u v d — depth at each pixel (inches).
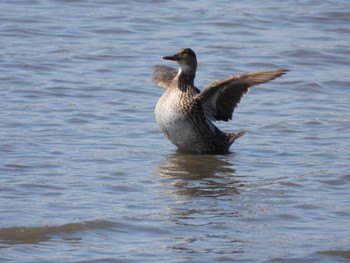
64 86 757.3
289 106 730.8
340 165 583.5
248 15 1010.7
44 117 673.0
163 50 887.1
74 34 924.6
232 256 434.3
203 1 1071.0
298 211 497.7
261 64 855.7
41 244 442.0
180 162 587.8
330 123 684.7
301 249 445.4
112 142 624.7
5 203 491.5
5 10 989.8
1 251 431.8
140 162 583.5
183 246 444.8
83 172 553.9
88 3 1036.5
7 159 570.6
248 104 735.7
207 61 858.1
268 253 439.5
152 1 1058.7
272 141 644.1
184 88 616.7
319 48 907.4
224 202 509.4
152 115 695.7
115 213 482.6
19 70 797.2
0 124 649.0
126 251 436.5
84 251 435.2
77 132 642.2
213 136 618.2
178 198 513.0
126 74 805.9
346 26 991.0
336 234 465.1
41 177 539.5
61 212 481.1
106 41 908.0
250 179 553.9
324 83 799.7
